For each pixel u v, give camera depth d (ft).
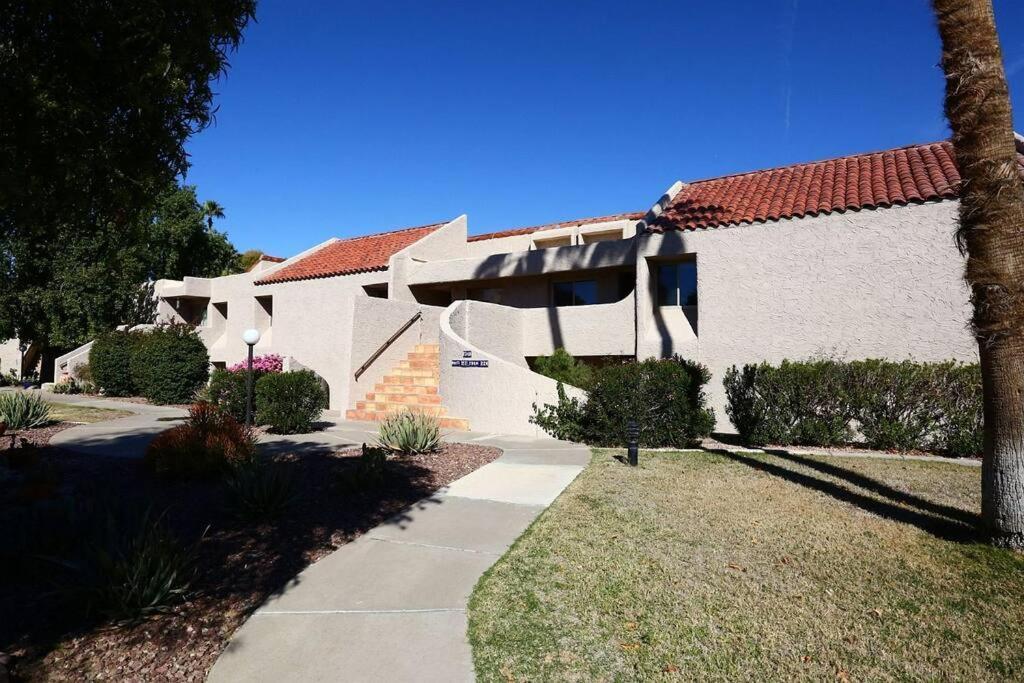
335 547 19.30
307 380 42.52
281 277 70.64
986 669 12.72
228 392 43.65
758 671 12.75
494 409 42.80
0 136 13.02
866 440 35.29
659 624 14.58
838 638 13.94
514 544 19.56
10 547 16.75
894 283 38.22
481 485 26.53
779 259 41.86
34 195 13.43
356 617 15.02
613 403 36.73
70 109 13.02
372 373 54.60
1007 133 18.88
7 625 14.29
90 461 30.27
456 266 60.18
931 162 42.98
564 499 24.32
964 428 32.76
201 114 16.21
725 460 31.91
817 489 25.88
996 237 18.71
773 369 36.96
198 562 17.81
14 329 83.97
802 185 47.03
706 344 43.88
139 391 66.69
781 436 36.17
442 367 47.47
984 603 15.44
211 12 15.26
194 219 102.68
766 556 18.53
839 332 39.60
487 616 14.96
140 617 14.64
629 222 62.64
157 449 27.27
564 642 13.82
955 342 36.29
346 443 37.06
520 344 57.36
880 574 17.20
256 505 21.30
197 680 12.53
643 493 25.21
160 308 82.17
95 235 17.02
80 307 80.23
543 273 55.83
